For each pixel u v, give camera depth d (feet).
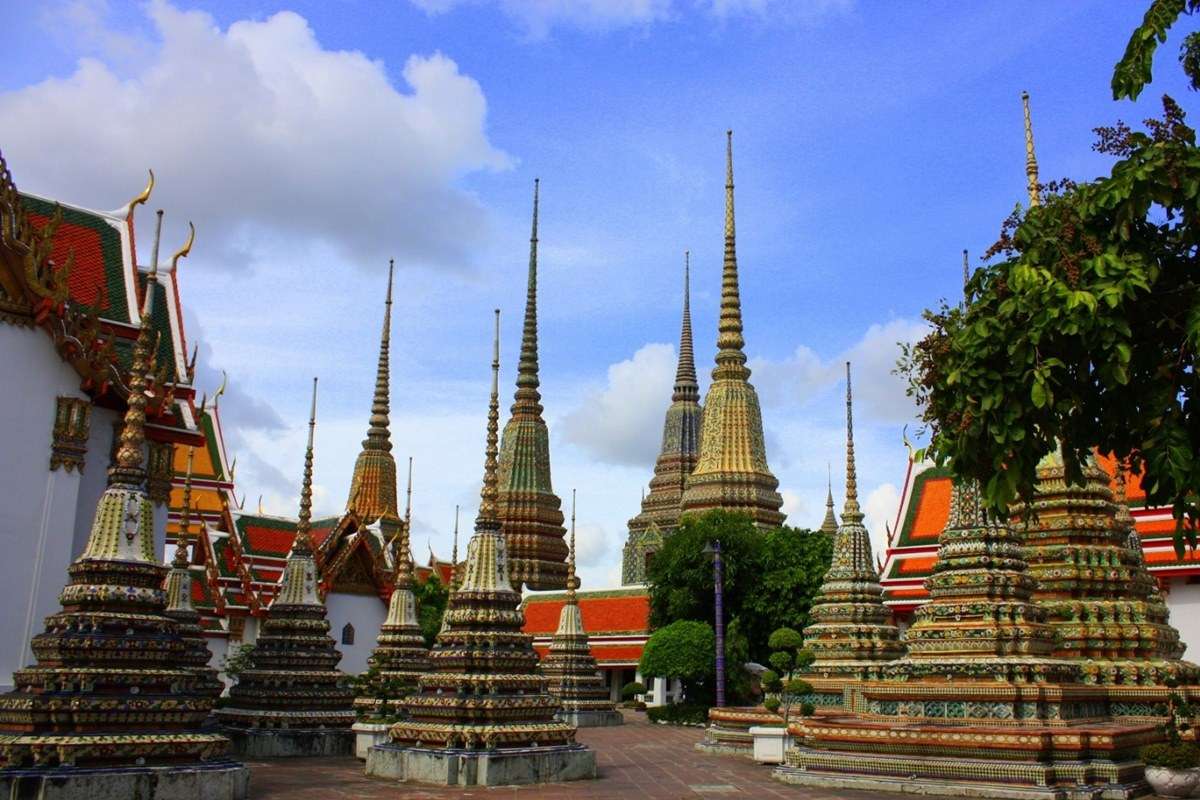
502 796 65.10
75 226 96.37
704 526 185.47
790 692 99.30
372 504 250.16
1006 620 74.64
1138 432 40.83
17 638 74.54
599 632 221.46
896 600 156.15
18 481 76.33
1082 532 87.45
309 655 96.68
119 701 55.93
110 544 59.98
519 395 301.63
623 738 130.72
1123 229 39.01
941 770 67.21
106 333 92.48
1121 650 82.33
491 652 76.79
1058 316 37.99
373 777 75.25
